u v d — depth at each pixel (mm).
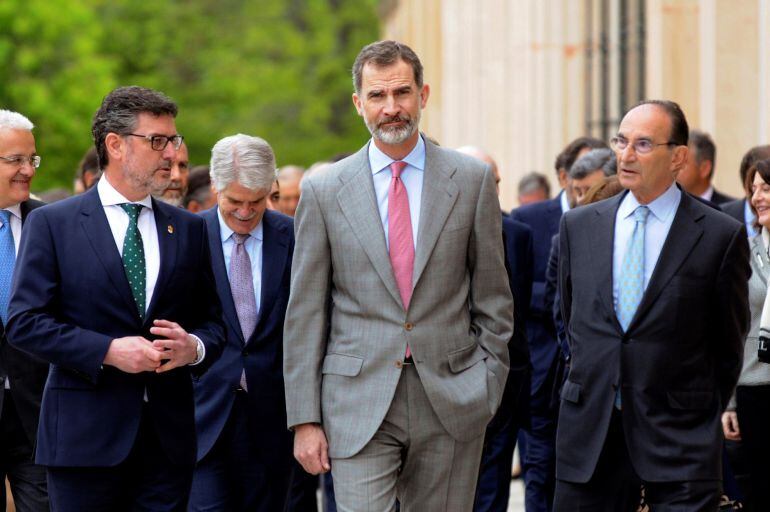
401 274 12852
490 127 42375
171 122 12773
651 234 13672
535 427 18859
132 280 12688
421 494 13078
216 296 13320
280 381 15516
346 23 112062
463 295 13047
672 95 26688
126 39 89125
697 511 13148
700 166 20297
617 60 33531
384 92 12688
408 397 12773
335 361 12898
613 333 13516
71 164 67625
